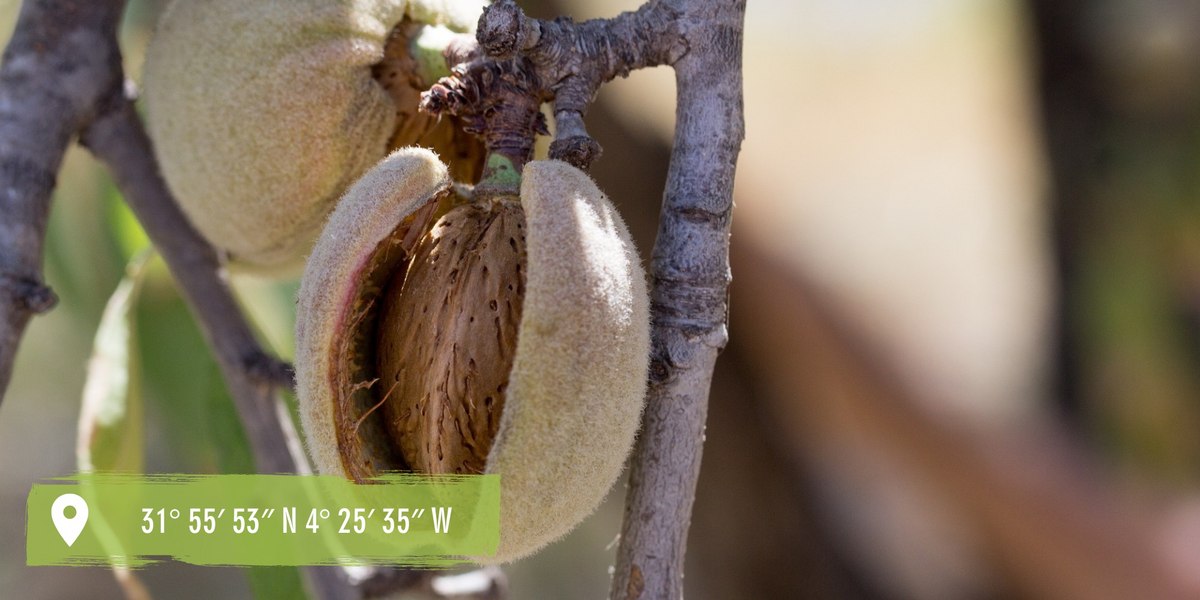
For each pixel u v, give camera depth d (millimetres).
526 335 202
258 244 253
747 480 339
